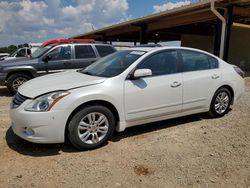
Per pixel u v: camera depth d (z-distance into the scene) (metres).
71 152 3.98
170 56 4.95
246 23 18.23
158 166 3.59
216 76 5.49
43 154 3.90
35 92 3.89
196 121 5.50
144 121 4.64
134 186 3.12
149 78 4.60
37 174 3.35
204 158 3.83
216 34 12.56
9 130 4.88
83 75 4.66
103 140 4.18
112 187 3.10
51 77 4.68
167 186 3.13
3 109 6.54
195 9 12.26
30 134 3.79
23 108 3.82
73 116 3.91
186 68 5.12
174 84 4.82
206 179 3.29
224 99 5.75
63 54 8.77
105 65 4.95
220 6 11.45
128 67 4.46
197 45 23.14
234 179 3.30
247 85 10.18
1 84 8.36
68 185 3.13
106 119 4.16
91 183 3.17
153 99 4.60
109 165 3.60
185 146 4.23
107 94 4.10
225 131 4.93
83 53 9.05
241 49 19.62
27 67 8.34
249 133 4.82
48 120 3.73
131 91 4.35
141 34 17.73
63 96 3.83
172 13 13.40
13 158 3.76
